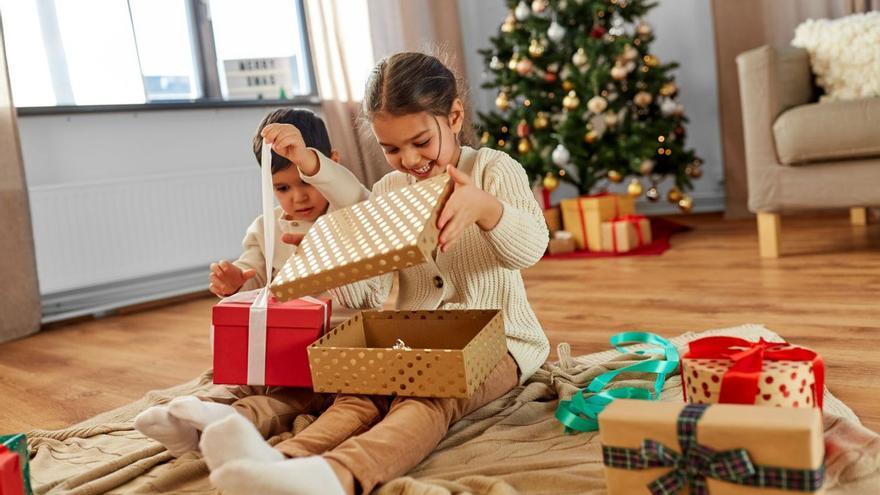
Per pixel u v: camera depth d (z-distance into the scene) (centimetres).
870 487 91
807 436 73
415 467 110
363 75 351
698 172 353
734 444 77
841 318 179
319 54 340
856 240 282
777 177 259
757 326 174
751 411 79
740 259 269
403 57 127
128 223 298
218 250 323
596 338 184
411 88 121
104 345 238
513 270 136
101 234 291
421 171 128
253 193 334
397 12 369
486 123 366
